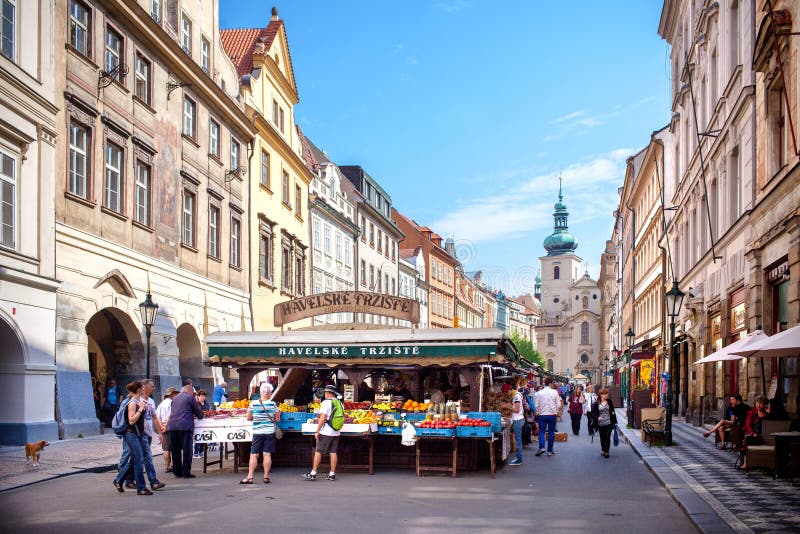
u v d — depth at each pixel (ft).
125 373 84.28
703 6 96.07
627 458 64.08
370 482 47.19
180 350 100.73
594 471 54.44
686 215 116.16
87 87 74.49
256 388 82.89
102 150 77.20
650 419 78.43
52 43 68.59
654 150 153.38
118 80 80.74
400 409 54.08
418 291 264.11
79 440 65.92
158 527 31.94
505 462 59.62
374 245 212.02
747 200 73.10
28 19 65.05
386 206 230.27
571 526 32.91
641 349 174.60
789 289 58.23
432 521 33.83
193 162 100.48
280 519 33.96
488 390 60.70
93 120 75.36
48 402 65.72
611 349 320.09
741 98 74.13
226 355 56.85
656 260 159.43
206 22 107.86
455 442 50.42
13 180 63.00
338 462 53.57
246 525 32.50
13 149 62.85
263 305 127.65
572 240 538.47
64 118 70.44
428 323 275.39
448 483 47.11
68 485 44.96
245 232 120.57
